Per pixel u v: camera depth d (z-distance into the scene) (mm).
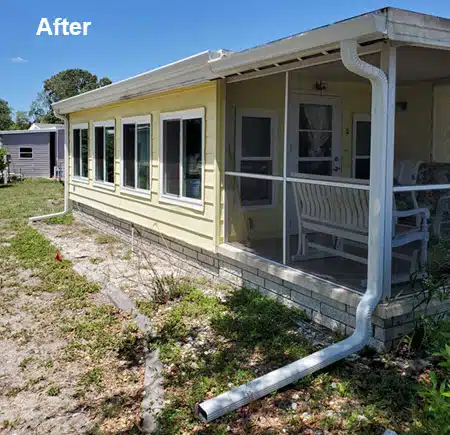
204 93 6305
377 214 3932
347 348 3887
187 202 6941
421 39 3645
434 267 4395
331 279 4719
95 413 3422
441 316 4211
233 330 4633
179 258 7418
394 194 4551
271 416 3217
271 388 3465
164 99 7438
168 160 7484
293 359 3994
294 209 5418
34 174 27969
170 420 3213
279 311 5023
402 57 4711
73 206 12453
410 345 3965
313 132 6828
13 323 5188
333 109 7047
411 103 7164
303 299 4945
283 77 5746
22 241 9336
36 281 6742
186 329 4754
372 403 3277
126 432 3160
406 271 4652
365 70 3693
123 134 9102
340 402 3326
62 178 26000
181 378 3762
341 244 5199
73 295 6043
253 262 5578
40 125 31953
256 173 6324
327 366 3777
